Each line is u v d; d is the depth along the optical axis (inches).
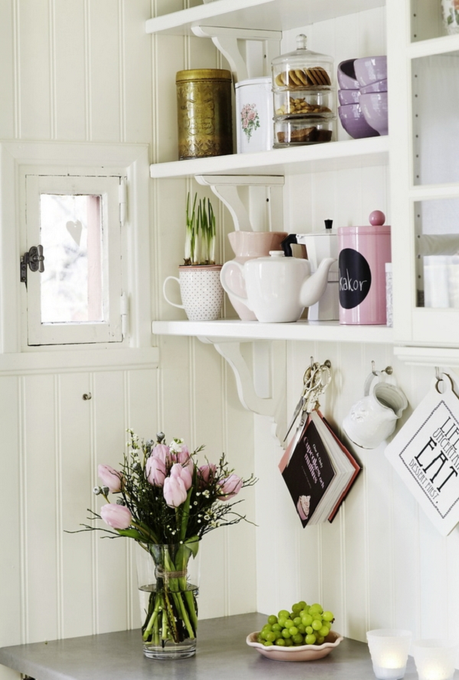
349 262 73.3
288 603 93.3
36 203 85.7
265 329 78.8
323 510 86.0
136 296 90.3
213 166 83.4
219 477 84.2
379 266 72.7
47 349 86.5
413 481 77.7
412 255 65.9
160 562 82.1
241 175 88.2
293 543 92.5
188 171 86.2
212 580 95.0
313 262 81.0
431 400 76.7
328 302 79.8
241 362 90.0
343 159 74.5
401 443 78.5
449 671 72.1
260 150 83.4
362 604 85.3
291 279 77.5
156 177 89.9
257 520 96.8
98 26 87.9
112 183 89.3
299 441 87.0
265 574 96.0
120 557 90.0
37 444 86.0
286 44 89.7
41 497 86.3
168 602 82.2
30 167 85.4
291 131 77.0
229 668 79.7
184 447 83.9
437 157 63.9
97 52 87.9
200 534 83.7
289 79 76.9
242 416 96.5
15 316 84.6
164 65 91.3
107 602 89.5
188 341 93.2
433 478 76.4
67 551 87.5
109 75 88.6
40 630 86.6
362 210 83.2
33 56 85.0
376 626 84.0
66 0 86.4
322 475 84.8
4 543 84.8
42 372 85.9
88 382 88.2
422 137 64.9
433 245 64.6
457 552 76.5
